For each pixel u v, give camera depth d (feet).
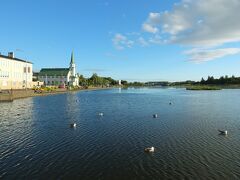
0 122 140.26
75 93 482.28
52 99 307.78
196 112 186.80
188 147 90.17
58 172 66.74
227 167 70.79
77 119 152.25
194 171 67.92
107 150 86.17
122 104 252.62
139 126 129.29
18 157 78.48
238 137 104.94
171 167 70.74
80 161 75.20
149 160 76.33
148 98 347.36
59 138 102.78
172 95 427.74
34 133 112.37
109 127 126.52
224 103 263.49
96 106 230.89
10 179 62.03
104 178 63.36
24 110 193.36
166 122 141.49
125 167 70.64
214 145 92.79
